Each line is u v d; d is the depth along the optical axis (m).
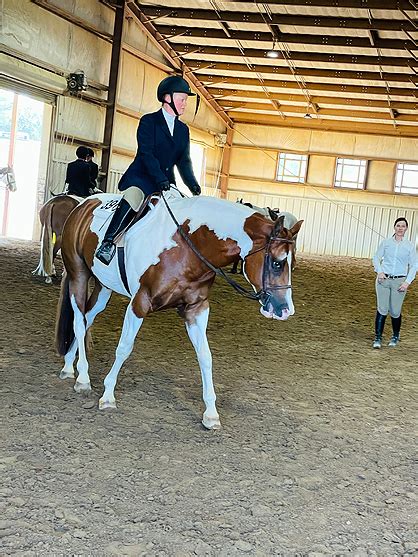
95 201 5.31
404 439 4.96
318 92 22.61
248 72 21.61
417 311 11.88
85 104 16.08
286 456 4.39
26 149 17.97
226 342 7.71
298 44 18.77
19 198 17.98
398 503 3.85
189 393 5.49
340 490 3.95
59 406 4.83
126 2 16.97
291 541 3.30
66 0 14.73
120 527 3.27
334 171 25.62
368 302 12.34
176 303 4.61
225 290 11.95
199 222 4.41
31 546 3.02
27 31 13.45
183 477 3.90
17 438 4.20
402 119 23.44
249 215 4.30
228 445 4.46
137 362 6.27
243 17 17.80
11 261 12.02
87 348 5.40
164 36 19.52
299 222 4.24
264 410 5.28
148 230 4.59
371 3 15.70
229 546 3.19
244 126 26.31
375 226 25.36
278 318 4.18
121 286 4.84
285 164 26.17
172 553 3.08
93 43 16.16
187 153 4.84
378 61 18.89
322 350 7.83
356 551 3.26
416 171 24.91
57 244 10.08
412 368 7.33
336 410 5.50
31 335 6.80
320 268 18.55
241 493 3.77
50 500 3.46
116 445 4.26
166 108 4.65
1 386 5.12
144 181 4.70
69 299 5.36
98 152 17.08
